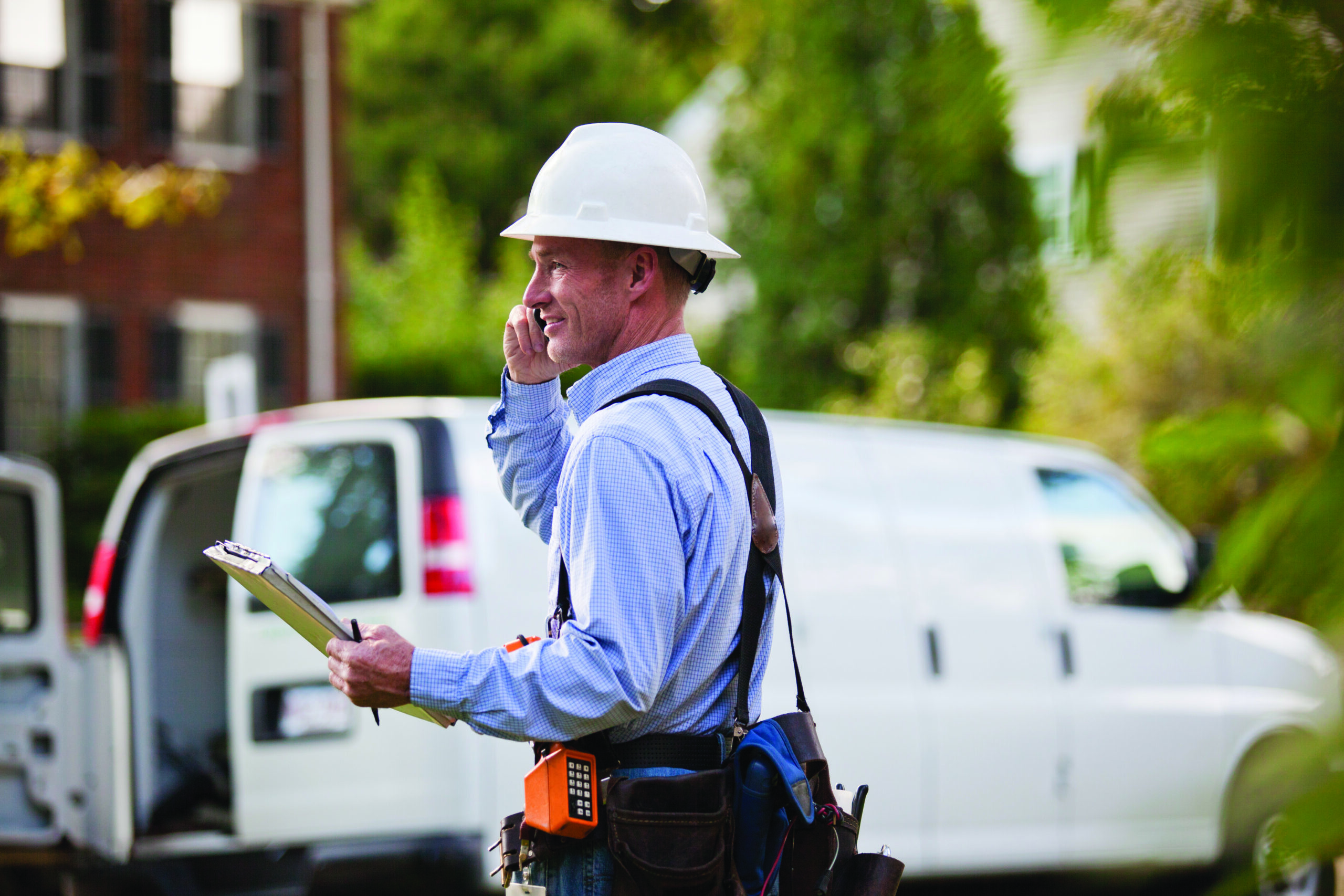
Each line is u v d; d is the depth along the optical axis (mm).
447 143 101750
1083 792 18438
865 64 49875
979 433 19625
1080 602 19062
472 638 14594
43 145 45969
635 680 6203
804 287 52094
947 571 18344
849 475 18172
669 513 6426
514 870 6906
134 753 16422
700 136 66062
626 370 7047
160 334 47688
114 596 16766
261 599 6594
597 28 106812
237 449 16203
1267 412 3277
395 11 106125
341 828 14461
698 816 6473
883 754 17328
